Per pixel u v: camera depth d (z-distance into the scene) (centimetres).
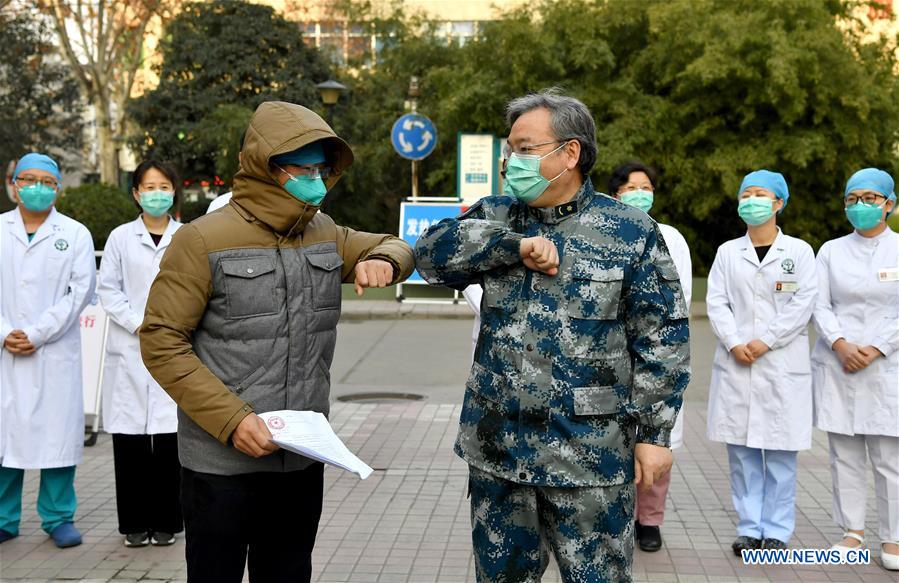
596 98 1753
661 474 298
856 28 1833
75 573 481
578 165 304
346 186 2139
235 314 302
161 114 2223
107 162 2419
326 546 521
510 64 1812
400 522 563
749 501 517
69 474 527
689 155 1747
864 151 1673
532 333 296
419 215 1591
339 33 2580
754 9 1670
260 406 303
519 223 313
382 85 2206
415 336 1379
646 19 1788
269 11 2252
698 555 510
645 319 299
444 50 2155
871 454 505
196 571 311
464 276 312
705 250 1886
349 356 1213
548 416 293
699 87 1686
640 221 302
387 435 788
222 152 2098
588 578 297
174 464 518
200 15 2253
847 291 508
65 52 2414
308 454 284
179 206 556
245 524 310
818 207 1747
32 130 2656
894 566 486
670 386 296
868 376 497
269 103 312
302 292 312
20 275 514
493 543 306
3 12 2403
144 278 534
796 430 503
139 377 515
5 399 510
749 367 512
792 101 1617
